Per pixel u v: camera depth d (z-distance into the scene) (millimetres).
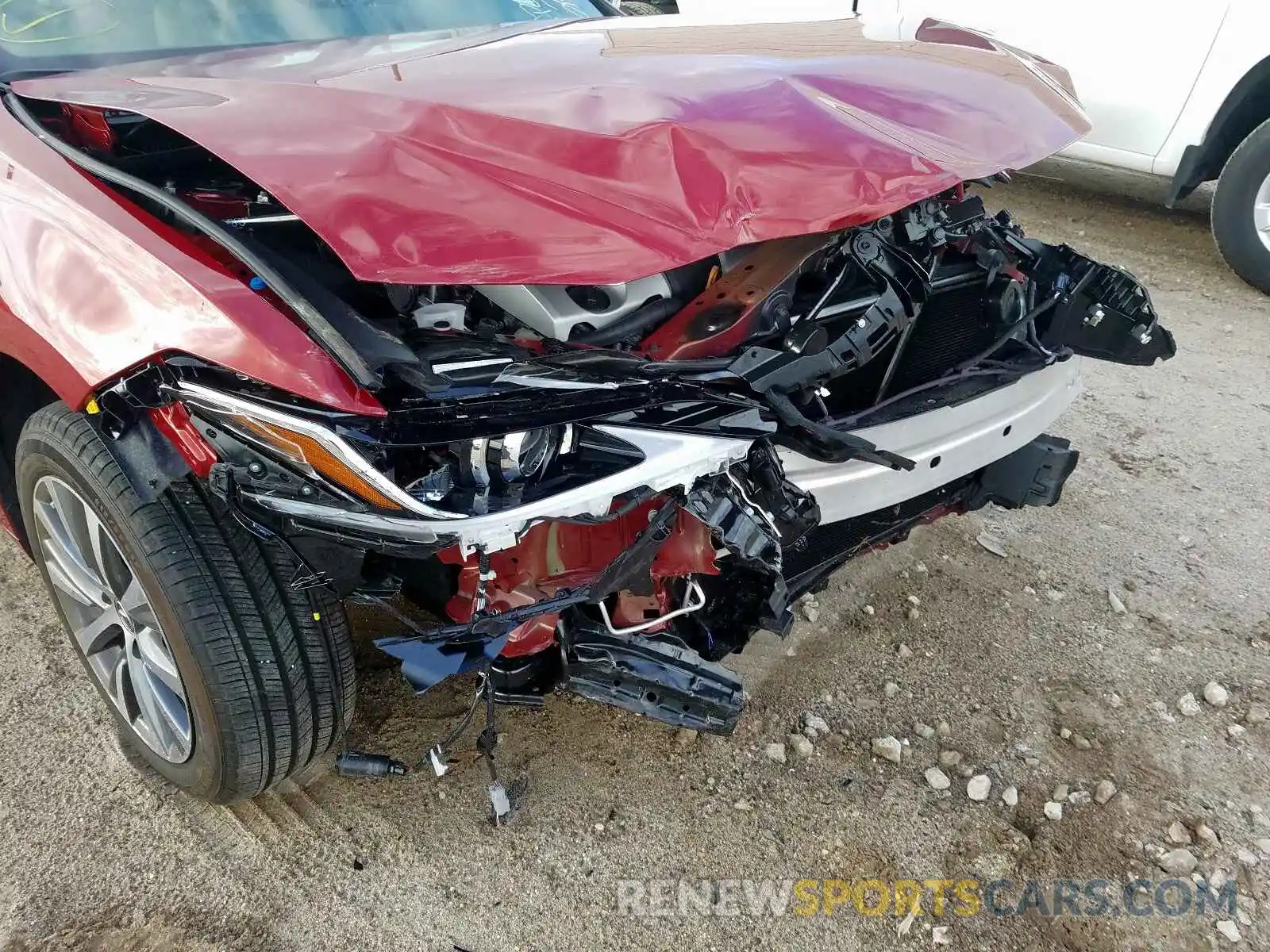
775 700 2336
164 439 1554
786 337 1748
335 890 1850
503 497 1447
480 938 1771
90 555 1871
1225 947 1806
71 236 1609
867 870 1935
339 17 2504
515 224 1518
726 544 1579
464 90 1822
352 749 2129
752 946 1780
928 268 1977
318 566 1501
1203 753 2238
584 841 1965
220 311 1437
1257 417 3705
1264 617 2680
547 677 1812
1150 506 3154
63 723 2213
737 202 1642
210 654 1612
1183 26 4703
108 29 2262
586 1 3045
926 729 2271
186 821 1984
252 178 1473
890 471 1886
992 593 2740
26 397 2045
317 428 1364
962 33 2623
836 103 1922
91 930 1762
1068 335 2438
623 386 1549
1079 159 5379
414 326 1658
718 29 2498
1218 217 4875
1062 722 2312
